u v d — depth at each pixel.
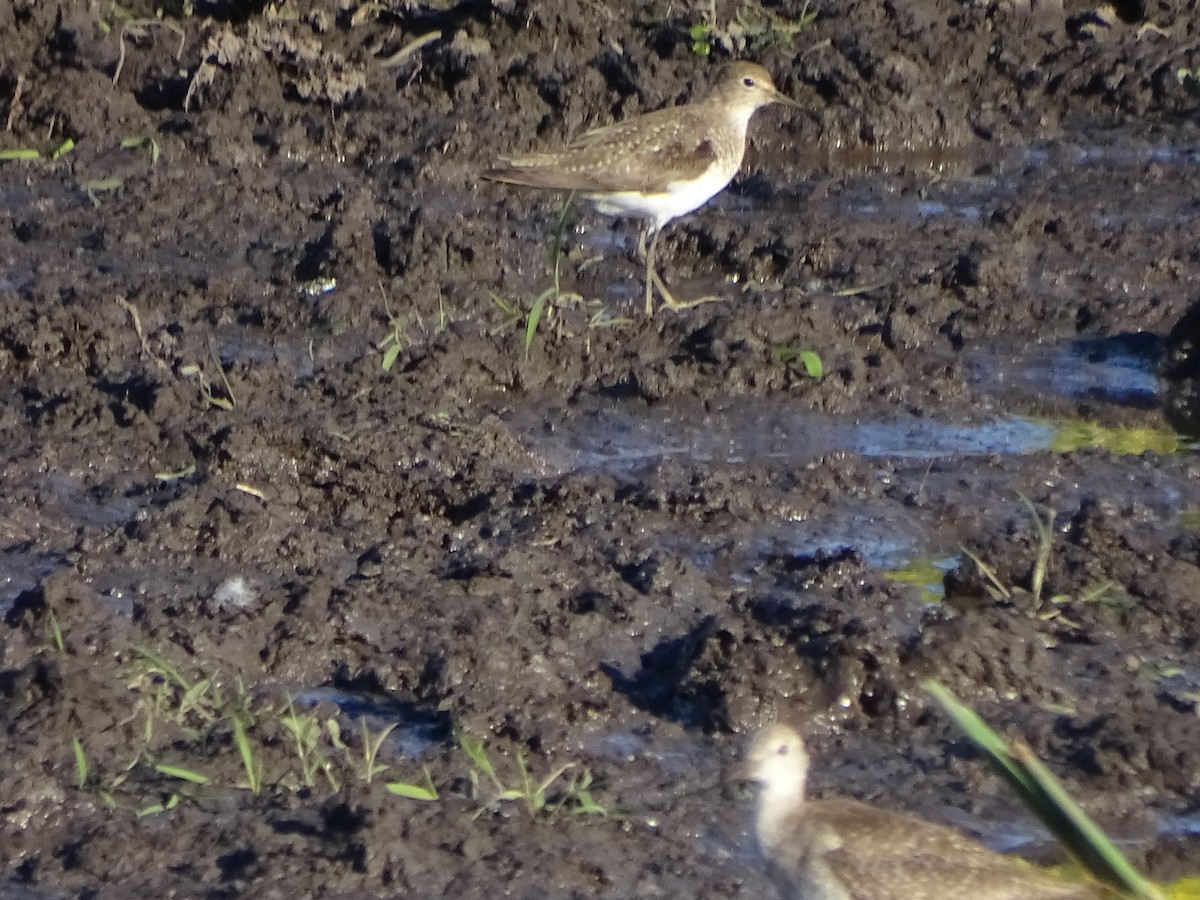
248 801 10.27
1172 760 10.90
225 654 11.62
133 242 18.50
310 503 13.67
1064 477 14.57
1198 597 12.65
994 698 11.55
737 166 18.69
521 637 11.77
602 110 22.53
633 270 18.66
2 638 11.48
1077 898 8.97
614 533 13.23
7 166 20.48
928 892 9.14
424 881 9.55
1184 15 26.55
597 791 10.50
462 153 21.27
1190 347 16.75
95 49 22.36
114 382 15.34
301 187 20.31
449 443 14.29
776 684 11.34
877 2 25.53
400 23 24.27
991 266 18.28
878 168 22.50
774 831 9.50
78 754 10.30
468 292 17.20
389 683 11.49
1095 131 23.92
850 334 17.14
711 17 24.61
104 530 13.04
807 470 14.43
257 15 23.58
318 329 16.64
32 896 9.50
